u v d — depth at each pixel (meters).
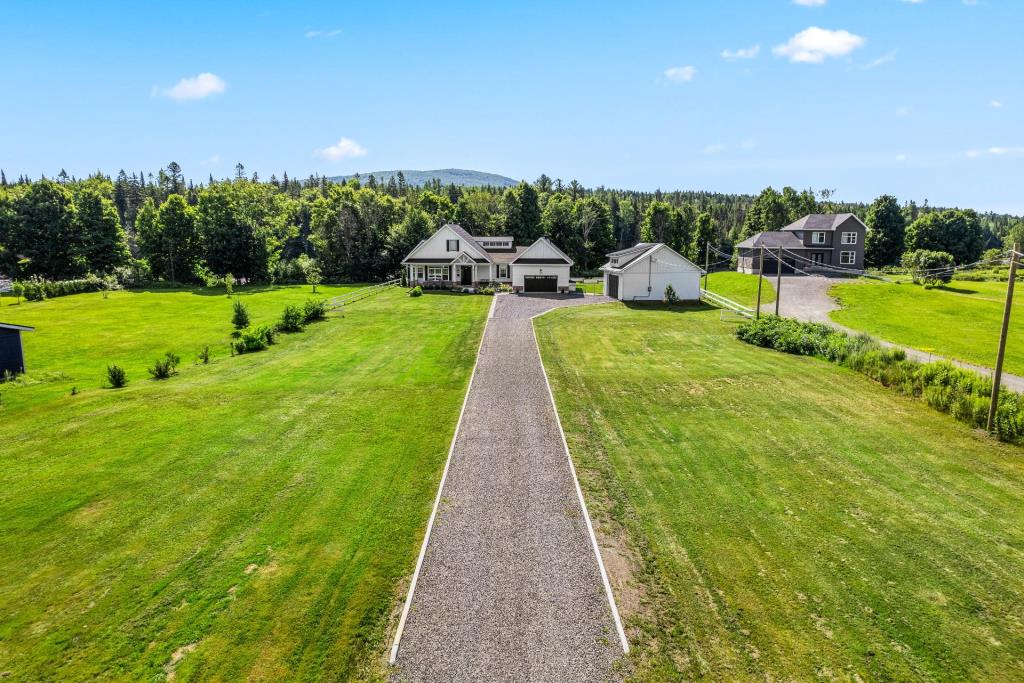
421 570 11.50
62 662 9.23
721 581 11.27
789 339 30.50
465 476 15.57
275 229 94.62
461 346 31.47
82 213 70.56
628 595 10.81
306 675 9.02
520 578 11.24
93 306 50.91
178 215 73.00
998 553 12.27
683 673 9.05
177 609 10.44
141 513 13.73
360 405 21.70
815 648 9.59
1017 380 25.41
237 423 19.78
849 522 13.45
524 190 86.06
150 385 24.67
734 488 15.08
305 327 37.88
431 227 76.00
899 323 39.19
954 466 16.41
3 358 27.62
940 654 9.50
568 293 54.88
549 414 20.41
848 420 20.06
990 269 66.69
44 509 13.93
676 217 92.12
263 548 12.32
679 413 20.81
